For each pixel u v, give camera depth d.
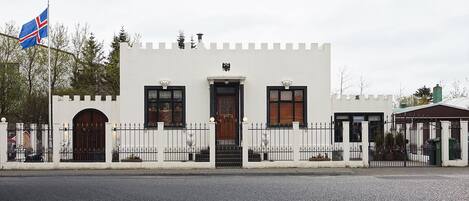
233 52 30.08
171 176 22.73
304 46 30.27
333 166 25.47
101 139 32.31
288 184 19.22
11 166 24.78
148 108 29.86
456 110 38.00
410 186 18.47
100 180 20.94
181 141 29.47
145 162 25.16
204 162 25.19
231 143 29.86
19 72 47.03
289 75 30.19
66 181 20.53
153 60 29.91
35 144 29.78
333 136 30.52
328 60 30.33
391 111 34.31
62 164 24.95
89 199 15.41
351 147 31.22
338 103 34.12
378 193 16.59
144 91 29.83
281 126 29.83
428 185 18.75
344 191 17.09
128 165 25.08
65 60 50.31
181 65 29.97
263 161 25.80
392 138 30.97
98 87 55.03
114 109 32.66
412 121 34.44
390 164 27.25
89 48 56.22
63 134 30.67
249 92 30.03
